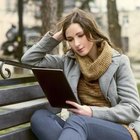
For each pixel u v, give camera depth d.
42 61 3.66
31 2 25.33
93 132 3.10
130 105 3.27
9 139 3.15
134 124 3.31
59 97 3.24
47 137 3.19
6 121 3.14
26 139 3.36
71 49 3.51
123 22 30.31
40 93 3.62
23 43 16.38
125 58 3.38
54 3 9.34
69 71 3.46
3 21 27.69
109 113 3.21
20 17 16.91
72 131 3.00
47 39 3.63
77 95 3.41
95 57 3.38
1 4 28.36
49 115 3.31
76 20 3.30
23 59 3.66
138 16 30.31
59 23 3.41
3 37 27.22
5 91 3.17
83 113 3.18
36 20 26.03
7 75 3.36
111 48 3.38
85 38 3.32
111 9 14.11
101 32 3.37
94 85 3.37
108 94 3.32
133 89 3.31
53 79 3.18
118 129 3.19
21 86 3.52
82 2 20.48
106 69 3.32
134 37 30.06
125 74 3.33
